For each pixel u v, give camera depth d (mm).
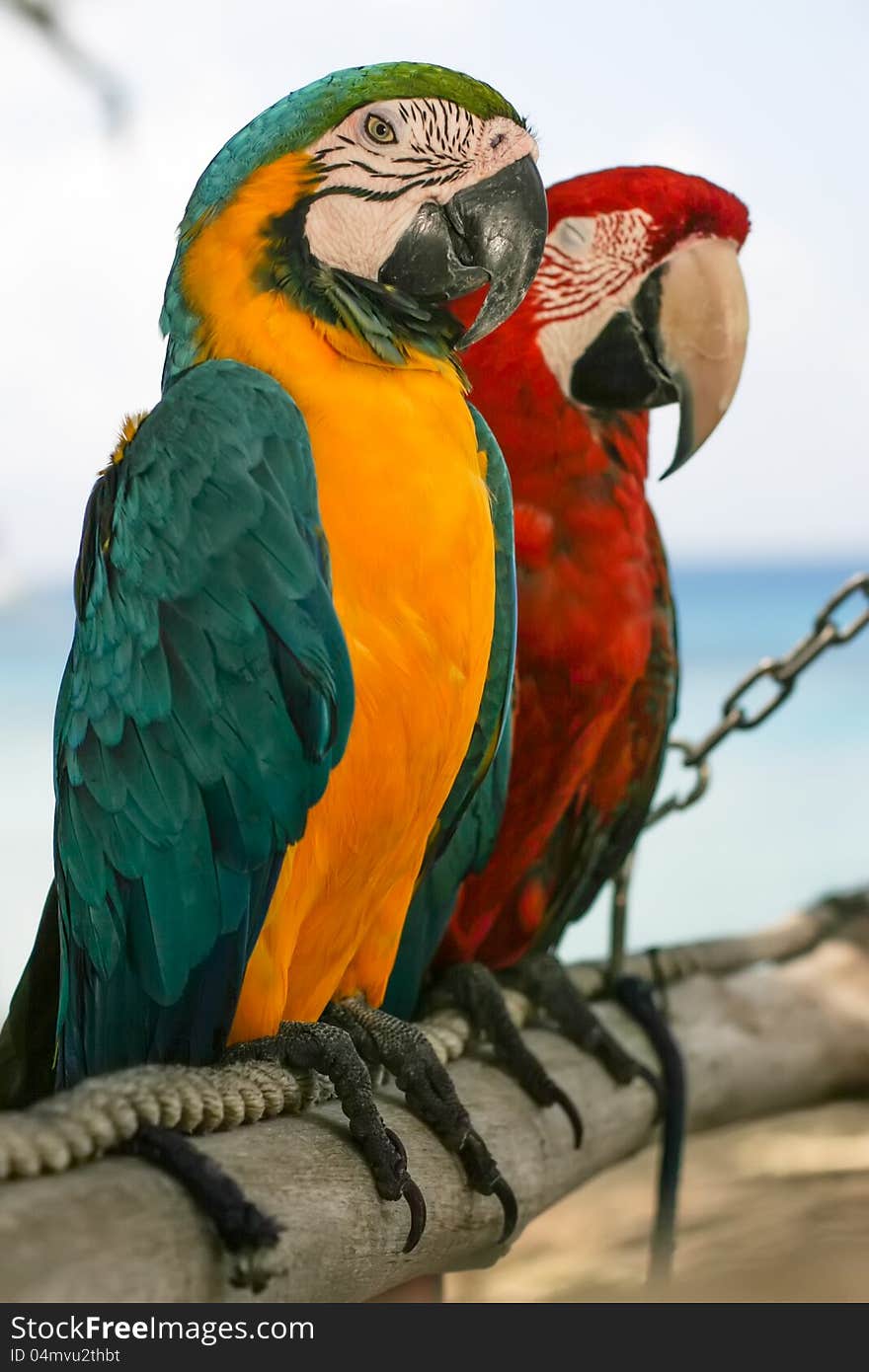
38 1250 1461
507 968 3287
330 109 2307
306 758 2119
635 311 3217
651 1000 3420
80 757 2285
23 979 2572
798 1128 5234
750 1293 3312
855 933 4512
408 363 2293
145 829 2189
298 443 2143
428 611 2184
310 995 2408
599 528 3146
